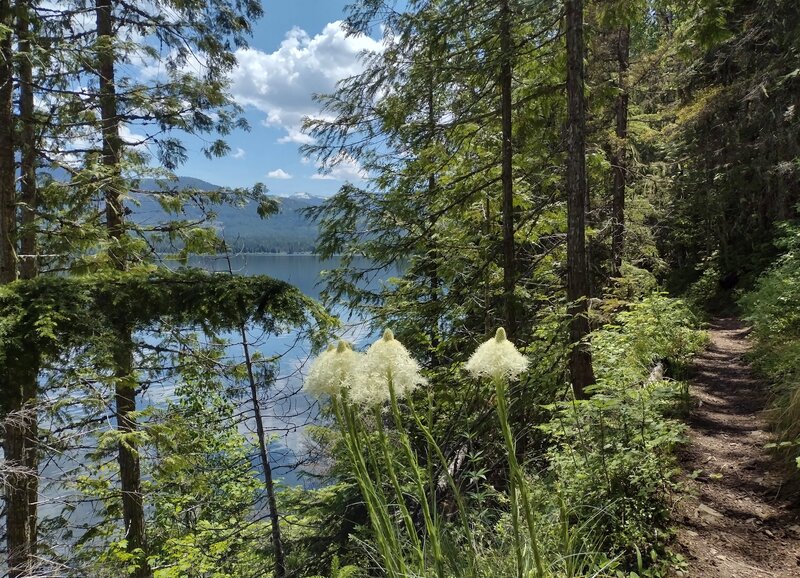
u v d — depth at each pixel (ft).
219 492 32.07
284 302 20.63
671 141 49.03
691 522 11.48
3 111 20.52
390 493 12.87
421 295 26.73
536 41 21.07
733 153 43.27
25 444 18.78
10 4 19.31
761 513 11.63
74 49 21.21
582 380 18.17
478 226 26.84
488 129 24.50
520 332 22.25
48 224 22.90
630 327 22.45
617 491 11.33
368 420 11.65
